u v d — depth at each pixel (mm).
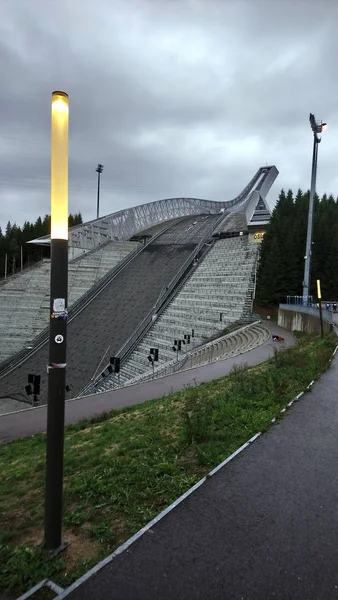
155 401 13914
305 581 3730
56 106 4355
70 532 4719
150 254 84062
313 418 8641
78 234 84875
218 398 10844
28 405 35438
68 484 6395
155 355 35312
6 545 4738
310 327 34062
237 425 8289
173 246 86625
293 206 77500
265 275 55500
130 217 103938
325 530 4566
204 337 45375
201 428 7789
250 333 40719
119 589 3617
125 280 72625
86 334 54875
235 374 15180
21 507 6141
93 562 4074
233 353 27844
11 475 8078
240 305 51250
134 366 43125
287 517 4832
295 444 7199
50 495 4312
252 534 4477
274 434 7703
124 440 8781
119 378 39812
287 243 57250
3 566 4172
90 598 3510
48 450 4336
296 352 16766
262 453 6797
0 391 42656
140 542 4324
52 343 4367
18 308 66250
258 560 4027
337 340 19891
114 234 97312
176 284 67188
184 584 3682
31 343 58656
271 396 10266
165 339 48969
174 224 112125
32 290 69062
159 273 73188
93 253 83688
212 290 59969
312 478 5887
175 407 11367
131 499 5410
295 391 10797
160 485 5734
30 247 102500
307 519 4789
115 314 59938
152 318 55906
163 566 3930
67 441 9922
